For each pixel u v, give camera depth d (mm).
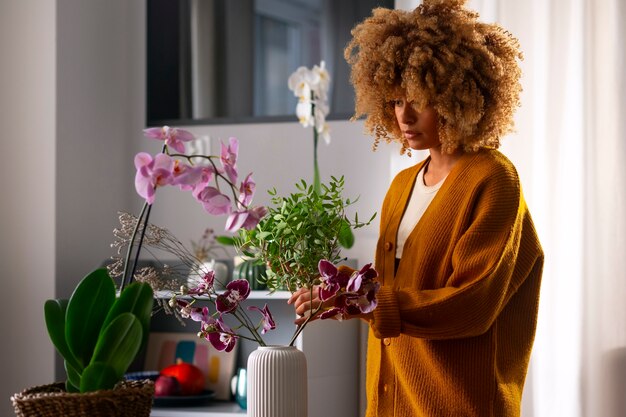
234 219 1247
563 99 2434
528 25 2514
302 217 1484
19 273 2742
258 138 2932
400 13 1604
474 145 1563
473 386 1520
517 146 2510
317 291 1385
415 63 1510
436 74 1525
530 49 2510
